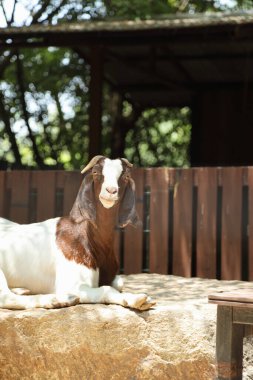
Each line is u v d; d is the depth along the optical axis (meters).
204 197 4.03
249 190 3.93
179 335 2.57
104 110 10.20
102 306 2.62
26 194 4.30
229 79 8.38
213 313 2.63
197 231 4.05
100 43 5.98
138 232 4.14
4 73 9.54
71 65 9.64
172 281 3.62
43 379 2.64
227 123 8.58
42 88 9.73
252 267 3.88
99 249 2.81
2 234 2.97
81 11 8.66
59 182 4.25
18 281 2.86
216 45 6.80
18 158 8.70
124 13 8.52
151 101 9.34
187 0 9.44
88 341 2.58
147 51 7.12
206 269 4.02
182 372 2.56
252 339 2.76
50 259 2.83
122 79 8.30
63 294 2.67
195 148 8.72
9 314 2.66
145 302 2.58
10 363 2.67
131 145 10.84
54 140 10.41
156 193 4.12
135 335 2.56
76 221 2.79
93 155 6.14
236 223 3.96
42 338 2.62
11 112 9.81
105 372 2.59
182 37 5.90
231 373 2.46
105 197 2.63
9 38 5.93
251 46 6.83
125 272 4.17
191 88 8.59
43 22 8.49
